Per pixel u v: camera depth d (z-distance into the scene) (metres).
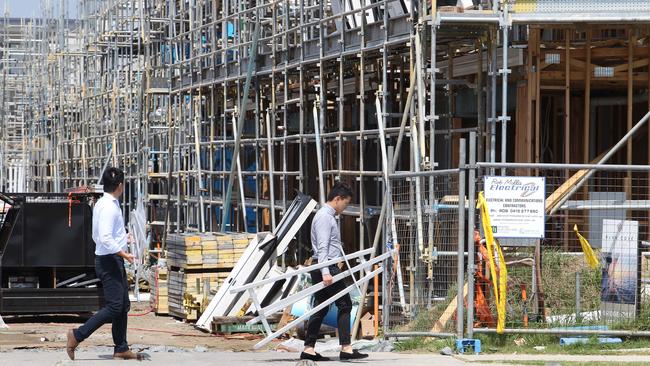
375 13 40.16
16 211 37.88
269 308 25.06
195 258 38.44
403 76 39.28
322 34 40.91
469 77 37.88
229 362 24.30
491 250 24.95
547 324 26.33
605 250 26.41
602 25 33.28
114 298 24.08
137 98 66.06
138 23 71.06
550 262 27.86
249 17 50.84
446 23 31.91
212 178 52.62
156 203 65.06
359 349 27.36
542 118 39.22
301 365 22.72
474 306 26.53
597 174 37.22
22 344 30.25
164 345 30.84
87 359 24.75
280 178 51.78
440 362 23.41
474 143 24.78
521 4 31.38
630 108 33.75
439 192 35.19
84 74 80.00
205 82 53.38
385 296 27.98
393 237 28.81
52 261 36.53
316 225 24.34
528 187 25.06
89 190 38.53
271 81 48.69
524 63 34.00
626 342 25.69
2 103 109.31
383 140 34.78
